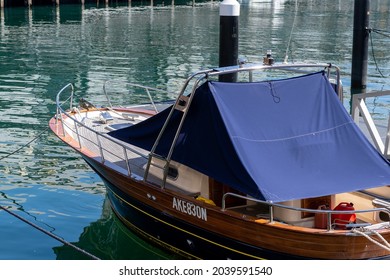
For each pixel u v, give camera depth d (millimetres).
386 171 9195
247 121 9078
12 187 13125
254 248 9125
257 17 47844
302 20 45906
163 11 51969
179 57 29188
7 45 31953
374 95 11367
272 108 9305
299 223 9266
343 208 9078
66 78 24234
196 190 10023
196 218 9625
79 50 30844
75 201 12586
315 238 8648
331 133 9359
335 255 8758
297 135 9188
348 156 9219
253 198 8977
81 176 13852
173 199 9891
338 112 9570
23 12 48188
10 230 11281
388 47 31984
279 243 8898
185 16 48094
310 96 9602
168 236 10336
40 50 30688
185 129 9500
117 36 36000
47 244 10867
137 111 14656
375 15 48750
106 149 12117
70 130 12961
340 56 29375
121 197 11070
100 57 28969
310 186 8664
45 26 39969
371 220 9727
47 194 12852
